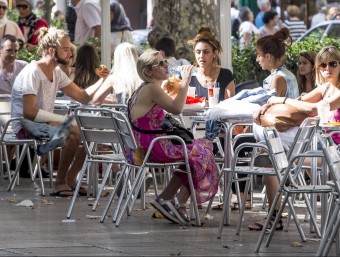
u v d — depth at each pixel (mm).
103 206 25125
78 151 26922
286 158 19844
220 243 20031
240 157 25062
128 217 23344
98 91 26859
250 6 55781
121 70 26672
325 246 18031
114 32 41531
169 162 22062
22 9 38281
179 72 26984
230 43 31609
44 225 22219
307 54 26938
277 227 21562
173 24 36000
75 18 43000
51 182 28625
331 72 22609
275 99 21844
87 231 21422
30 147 30844
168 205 22266
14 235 20906
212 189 22344
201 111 24594
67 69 28922
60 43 26766
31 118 26641
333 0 57219
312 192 18984
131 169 23547
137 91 22328
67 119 25828
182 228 21828
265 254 18906
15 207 25016
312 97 22797
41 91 26938
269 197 21297
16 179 29391
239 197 23344
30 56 35188
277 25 53625
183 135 22188
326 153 17438
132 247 19531
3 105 28781
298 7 56344
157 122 22172
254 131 22094
